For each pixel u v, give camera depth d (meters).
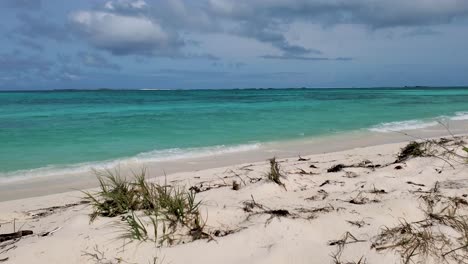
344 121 16.27
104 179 6.79
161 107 28.28
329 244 2.81
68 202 5.05
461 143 6.53
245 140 11.20
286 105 29.62
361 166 5.70
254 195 4.03
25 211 4.40
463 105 27.30
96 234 2.85
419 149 6.05
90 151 9.68
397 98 42.12
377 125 14.55
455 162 5.16
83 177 7.02
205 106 29.34
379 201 3.62
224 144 10.52
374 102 32.84
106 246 2.71
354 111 22.19
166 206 3.29
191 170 7.23
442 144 6.52
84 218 3.24
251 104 31.72
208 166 7.62
